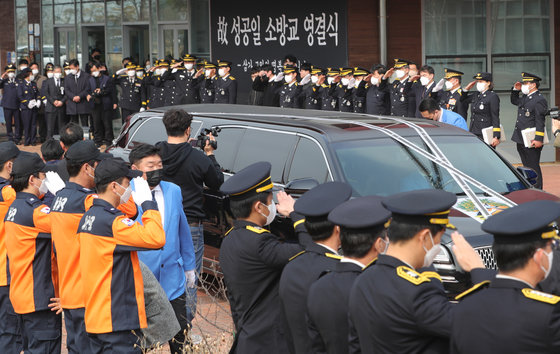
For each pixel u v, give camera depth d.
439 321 2.96
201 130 8.01
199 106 8.80
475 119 12.59
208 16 19.14
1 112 22.25
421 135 7.06
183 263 5.74
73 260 4.85
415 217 3.12
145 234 4.54
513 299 2.79
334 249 3.72
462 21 15.96
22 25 25.23
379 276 3.14
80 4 23.00
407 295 3.03
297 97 15.46
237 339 4.24
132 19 21.38
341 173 6.50
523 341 2.73
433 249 3.16
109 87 19.06
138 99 18.88
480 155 7.06
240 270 4.13
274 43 17.08
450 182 6.63
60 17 23.69
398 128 7.15
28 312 5.34
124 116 19.09
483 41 15.98
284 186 6.86
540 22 15.99
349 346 3.32
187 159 6.36
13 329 5.74
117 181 4.60
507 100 16.14
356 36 15.98
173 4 20.27
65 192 4.95
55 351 5.46
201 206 6.50
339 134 6.89
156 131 8.51
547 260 2.86
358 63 16.02
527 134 12.30
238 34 17.72
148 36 21.09
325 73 15.20
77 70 19.39
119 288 4.59
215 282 7.91
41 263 5.33
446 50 15.98
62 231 4.85
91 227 4.58
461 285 5.54
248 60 17.59
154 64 19.55
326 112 8.05
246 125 7.61
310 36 16.48
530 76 12.38
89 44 23.02
